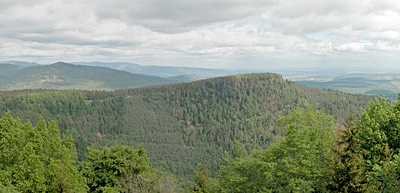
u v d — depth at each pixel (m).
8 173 30.00
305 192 25.67
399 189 20.38
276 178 28.44
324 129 33.31
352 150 27.83
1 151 31.16
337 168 25.62
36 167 31.81
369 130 29.08
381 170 21.69
